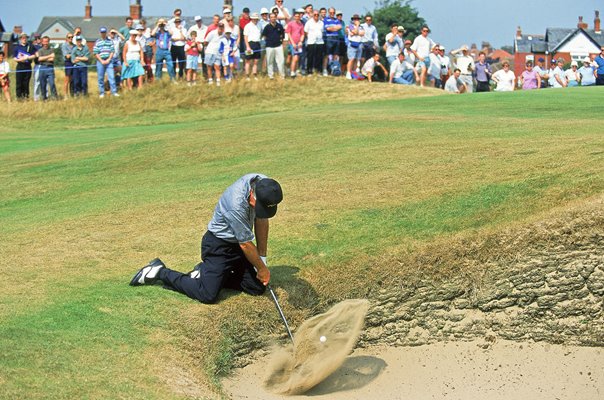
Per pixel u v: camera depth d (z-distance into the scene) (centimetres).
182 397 671
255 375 801
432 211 1026
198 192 1260
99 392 649
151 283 859
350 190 1159
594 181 1023
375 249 940
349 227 1001
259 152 1517
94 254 986
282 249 947
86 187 1396
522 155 1225
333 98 2559
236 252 818
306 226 1014
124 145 1712
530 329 898
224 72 2684
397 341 894
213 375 750
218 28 2631
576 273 909
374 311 895
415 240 953
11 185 1453
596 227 927
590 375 844
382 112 1900
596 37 6625
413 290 910
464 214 1002
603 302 897
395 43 2755
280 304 848
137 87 2645
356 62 2784
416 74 2773
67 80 2700
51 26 8919
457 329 902
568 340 891
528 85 2722
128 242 1027
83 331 745
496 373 851
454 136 1458
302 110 2081
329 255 930
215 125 1881
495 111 1839
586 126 1458
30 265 948
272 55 2698
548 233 934
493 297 909
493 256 928
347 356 854
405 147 1403
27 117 2477
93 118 2461
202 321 794
